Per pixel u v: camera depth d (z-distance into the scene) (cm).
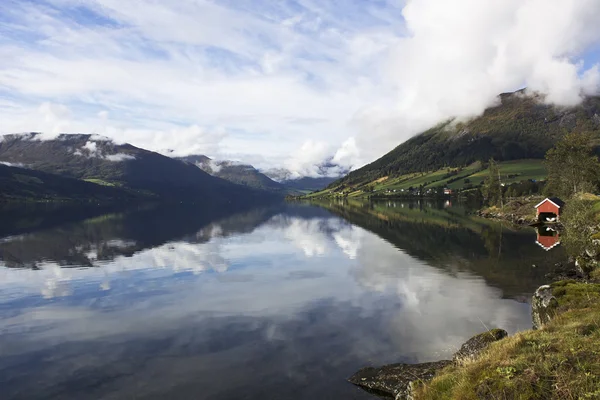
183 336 2712
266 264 5388
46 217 14400
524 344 1431
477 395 1165
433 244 6994
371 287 4034
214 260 5706
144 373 2142
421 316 3067
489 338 2114
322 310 3281
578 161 10381
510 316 3012
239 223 12131
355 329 2802
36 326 2962
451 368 1596
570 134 10781
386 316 3088
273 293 3853
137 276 4669
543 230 8712
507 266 4925
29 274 4791
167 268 5128
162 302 3575
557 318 1828
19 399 1894
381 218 13250
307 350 2425
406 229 9594
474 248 6431
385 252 6247
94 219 13600
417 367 2062
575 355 1202
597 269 3803
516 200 14175
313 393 1886
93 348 2516
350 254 6138
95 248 6856
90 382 2053
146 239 8125
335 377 2050
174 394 1906
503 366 1259
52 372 2177
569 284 2372
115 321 3059
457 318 3002
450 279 4309
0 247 6975
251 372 2128
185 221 12912
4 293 3931
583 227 4931
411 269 4894
